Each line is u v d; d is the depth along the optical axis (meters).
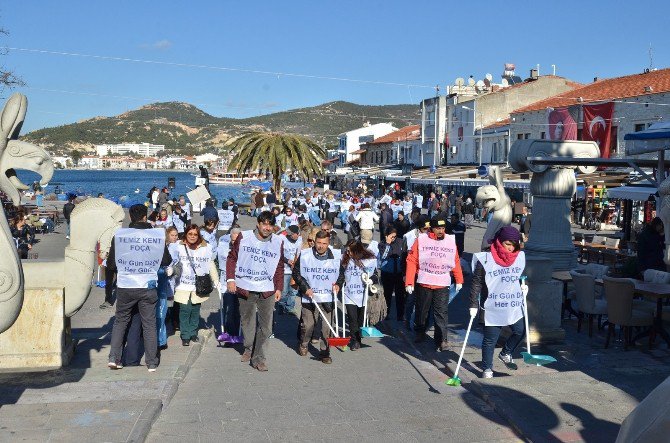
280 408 6.64
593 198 32.53
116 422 5.71
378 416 6.41
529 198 37.00
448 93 61.38
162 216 17.55
